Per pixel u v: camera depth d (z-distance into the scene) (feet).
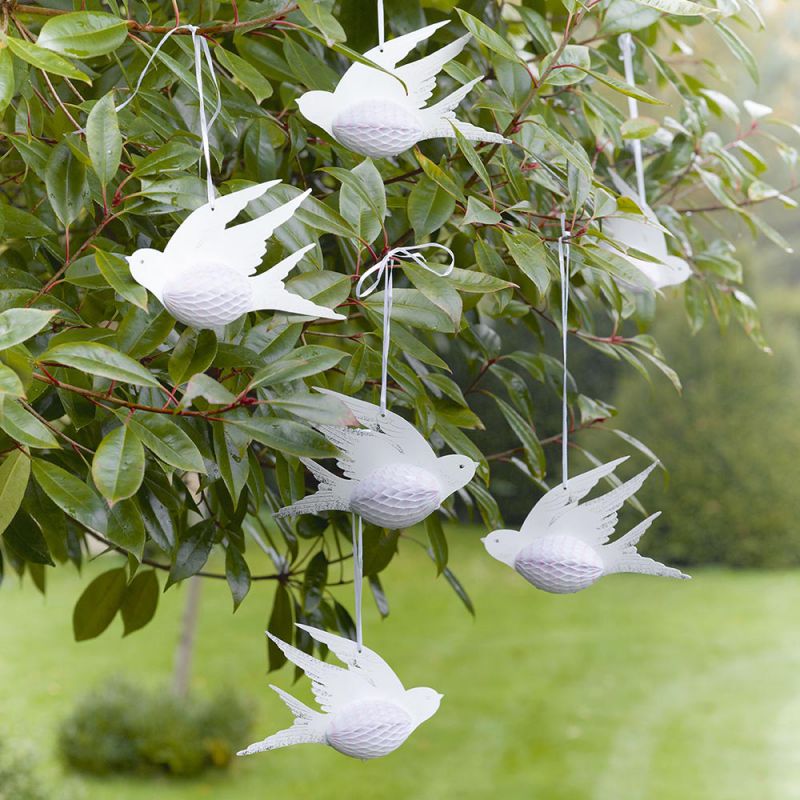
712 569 47.06
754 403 45.80
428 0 9.55
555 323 9.82
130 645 37.22
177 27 7.88
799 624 39.68
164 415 7.95
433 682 33.53
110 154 7.81
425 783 25.88
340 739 7.65
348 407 7.55
